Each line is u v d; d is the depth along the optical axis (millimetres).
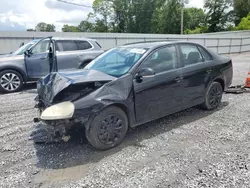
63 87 2762
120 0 45031
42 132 3703
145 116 3348
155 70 3459
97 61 3936
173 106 3688
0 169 2664
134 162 2697
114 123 3023
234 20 46250
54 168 2641
